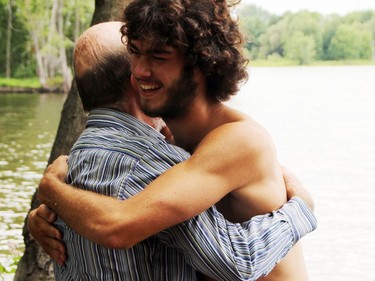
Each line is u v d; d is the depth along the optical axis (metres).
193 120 2.41
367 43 100.62
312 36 99.00
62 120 5.04
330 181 17.09
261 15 98.12
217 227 2.27
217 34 2.31
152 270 2.26
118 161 2.28
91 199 2.23
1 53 55.78
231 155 2.29
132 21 2.26
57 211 2.30
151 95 2.31
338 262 9.91
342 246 10.70
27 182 16.28
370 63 101.94
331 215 13.09
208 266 2.25
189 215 2.20
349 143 24.30
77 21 53.25
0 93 53.97
